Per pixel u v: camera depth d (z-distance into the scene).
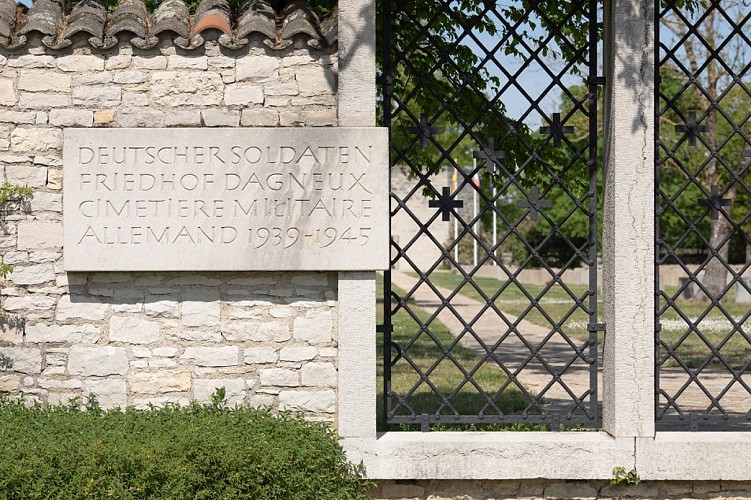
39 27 5.76
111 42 5.77
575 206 6.13
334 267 5.73
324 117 5.83
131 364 5.84
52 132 5.80
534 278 40.25
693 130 6.04
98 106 5.80
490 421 6.09
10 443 5.17
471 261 54.22
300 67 5.83
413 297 30.89
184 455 5.15
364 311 5.76
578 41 8.36
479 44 6.12
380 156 5.74
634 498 5.87
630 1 5.76
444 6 6.15
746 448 5.78
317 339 5.84
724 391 6.08
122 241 5.71
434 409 8.62
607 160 6.00
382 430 6.70
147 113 5.81
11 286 5.83
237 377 5.85
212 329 5.84
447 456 5.75
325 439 5.57
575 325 19.11
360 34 5.74
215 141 5.73
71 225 5.70
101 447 5.10
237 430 5.41
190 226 5.72
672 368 12.57
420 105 8.55
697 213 35.91
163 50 5.82
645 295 5.80
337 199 5.73
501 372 11.99
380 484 5.84
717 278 26.44
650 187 5.78
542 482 5.88
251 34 5.80
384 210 5.74
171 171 5.72
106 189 5.71
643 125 5.78
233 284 5.85
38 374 5.84
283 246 5.73
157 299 5.84
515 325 6.16
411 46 6.16
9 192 5.76
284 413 5.77
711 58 6.06
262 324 5.84
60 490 4.96
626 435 5.79
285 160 5.74
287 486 5.24
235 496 5.15
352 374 5.75
